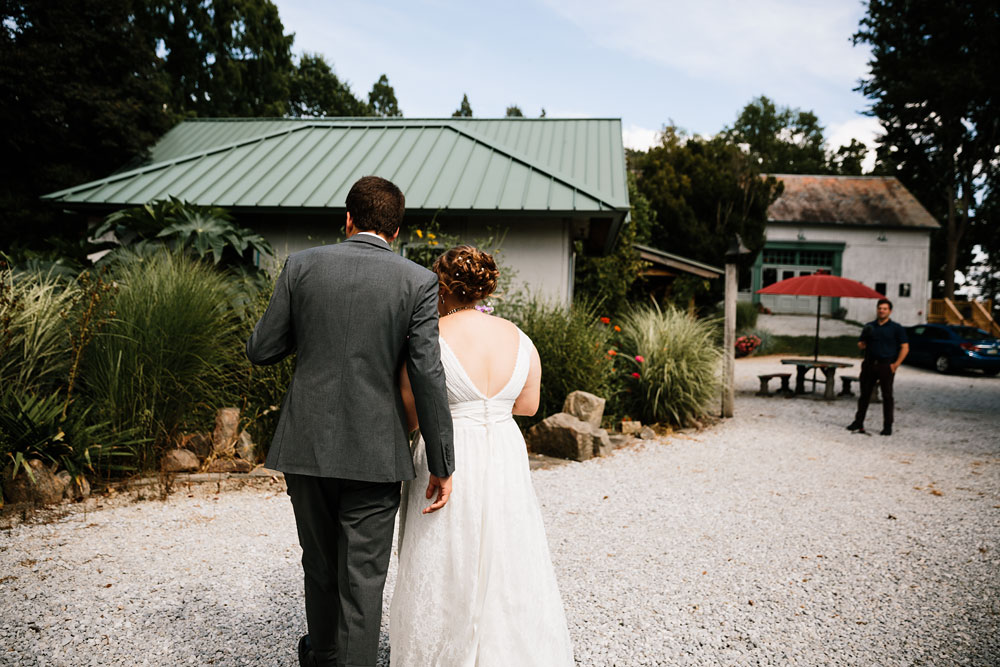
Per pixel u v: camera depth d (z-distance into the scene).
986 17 26.56
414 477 2.04
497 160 10.20
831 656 2.66
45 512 4.18
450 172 9.79
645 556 3.78
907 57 28.55
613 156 12.59
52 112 11.77
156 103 13.90
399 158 10.33
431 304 1.99
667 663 2.58
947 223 33.97
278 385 5.51
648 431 7.63
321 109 38.72
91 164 13.32
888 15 29.19
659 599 3.19
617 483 5.47
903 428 8.69
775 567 3.64
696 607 3.10
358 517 1.95
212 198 9.19
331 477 1.89
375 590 1.95
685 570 3.57
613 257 16.02
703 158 21.78
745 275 23.22
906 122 29.84
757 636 2.82
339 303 1.96
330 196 9.12
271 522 4.13
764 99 50.59
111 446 4.73
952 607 3.14
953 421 9.34
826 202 30.14
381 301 1.96
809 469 6.17
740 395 12.15
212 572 3.33
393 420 1.97
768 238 29.20
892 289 28.81
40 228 12.55
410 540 2.03
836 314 28.53
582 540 4.05
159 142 14.37
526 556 2.02
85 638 2.62
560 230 9.34
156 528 3.96
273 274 7.01
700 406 8.44
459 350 2.07
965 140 29.25
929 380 15.32
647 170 22.73
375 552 1.96
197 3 25.70
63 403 4.79
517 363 2.14
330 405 1.93
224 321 5.57
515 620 1.94
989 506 4.93
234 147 10.82
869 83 30.41
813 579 3.47
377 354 1.96
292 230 9.53
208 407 5.43
